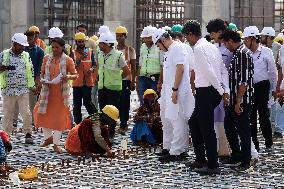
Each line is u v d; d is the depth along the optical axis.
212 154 13.38
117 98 17.91
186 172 13.64
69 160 14.84
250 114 14.79
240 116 13.73
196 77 13.34
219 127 14.60
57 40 15.84
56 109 15.87
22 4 32.31
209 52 13.17
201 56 13.14
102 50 17.78
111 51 17.80
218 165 13.54
